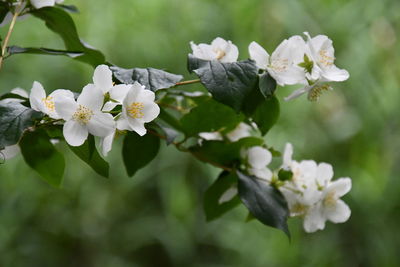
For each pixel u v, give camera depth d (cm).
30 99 67
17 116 66
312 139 149
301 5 144
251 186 74
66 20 75
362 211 149
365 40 147
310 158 149
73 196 146
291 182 76
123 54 138
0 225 139
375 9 146
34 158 76
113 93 67
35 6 73
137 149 76
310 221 76
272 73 71
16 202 140
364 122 146
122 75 68
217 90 68
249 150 76
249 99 71
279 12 143
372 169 146
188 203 146
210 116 75
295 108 142
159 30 138
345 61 147
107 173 69
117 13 136
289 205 76
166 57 139
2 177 133
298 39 71
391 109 149
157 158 147
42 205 146
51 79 139
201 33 140
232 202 78
